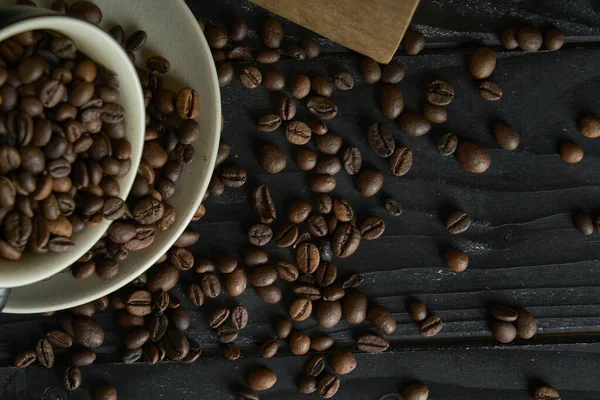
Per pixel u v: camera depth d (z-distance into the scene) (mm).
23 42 324
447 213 392
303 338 390
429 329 392
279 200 391
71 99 326
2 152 318
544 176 392
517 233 394
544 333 398
